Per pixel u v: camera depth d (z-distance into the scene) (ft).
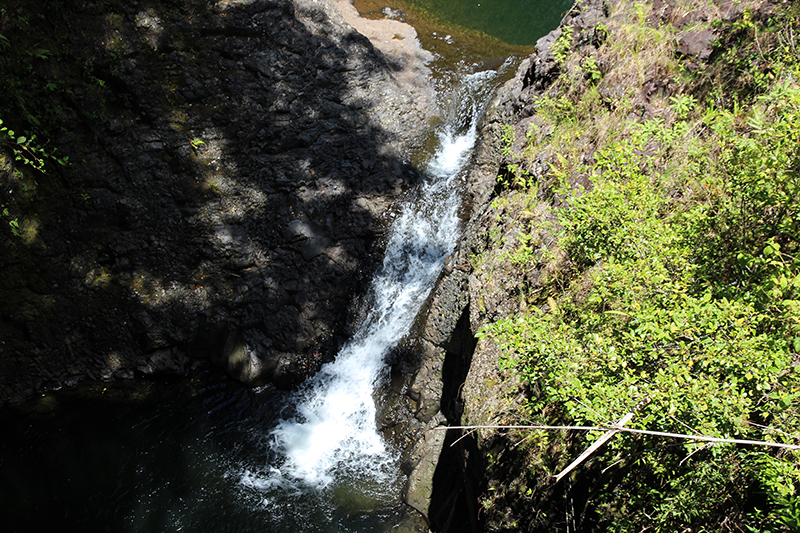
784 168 10.89
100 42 28.71
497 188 25.66
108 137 28.71
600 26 22.95
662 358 10.51
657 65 20.16
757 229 11.43
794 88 12.34
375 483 24.88
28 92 26.94
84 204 27.99
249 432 26.91
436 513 22.53
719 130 13.42
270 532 23.09
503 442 16.40
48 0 27.43
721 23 18.92
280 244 29.71
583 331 12.54
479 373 19.13
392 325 28.53
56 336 27.84
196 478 24.99
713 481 10.54
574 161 20.83
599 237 13.01
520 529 15.02
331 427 27.22
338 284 29.58
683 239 12.35
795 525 8.55
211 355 29.01
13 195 26.43
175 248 28.94
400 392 26.91
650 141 17.11
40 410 27.22
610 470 12.69
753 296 10.48
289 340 28.58
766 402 9.94
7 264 26.55
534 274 18.58
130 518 23.44
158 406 27.71
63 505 23.81
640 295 11.55
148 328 28.12
